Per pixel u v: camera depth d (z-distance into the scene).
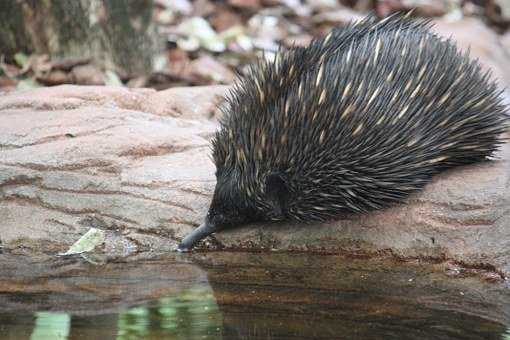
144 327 8.37
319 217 10.55
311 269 10.24
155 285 9.81
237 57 20.58
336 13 23.86
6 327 8.41
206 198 11.27
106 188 11.54
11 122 12.65
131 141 12.09
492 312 8.73
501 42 23.56
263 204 10.19
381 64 10.19
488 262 9.81
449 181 10.70
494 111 11.17
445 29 21.61
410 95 10.17
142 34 17.80
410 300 9.13
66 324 8.51
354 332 8.19
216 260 10.68
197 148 12.41
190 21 21.36
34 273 10.39
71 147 11.84
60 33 17.19
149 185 11.47
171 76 18.30
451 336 8.06
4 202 11.71
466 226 10.12
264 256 10.73
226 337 8.06
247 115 10.04
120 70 17.72
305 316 8.66
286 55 10.56
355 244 10.64
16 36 17.19
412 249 10.34
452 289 9.45
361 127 9.90
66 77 17.17
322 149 9.93
